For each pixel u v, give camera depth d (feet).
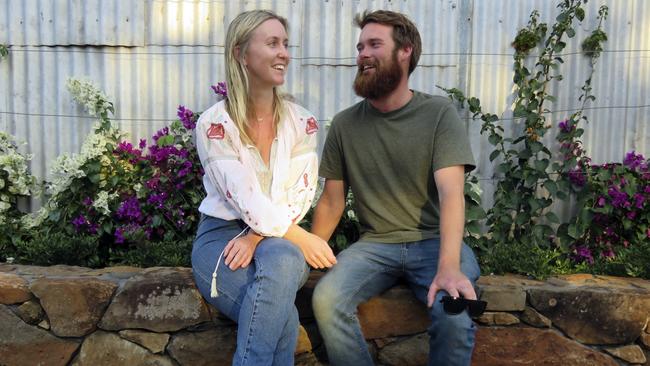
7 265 8.86
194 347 7.82
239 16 7.17
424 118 7.57
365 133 7.81
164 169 10.36
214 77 10.85
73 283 7.76
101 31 10.68
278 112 7.46
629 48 10.80
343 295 7.10
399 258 7.55
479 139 10.96
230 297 6.87
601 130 10.96
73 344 7.86
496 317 8.03
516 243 9.91
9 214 10.46
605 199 10.31
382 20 7.49
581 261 10.39
